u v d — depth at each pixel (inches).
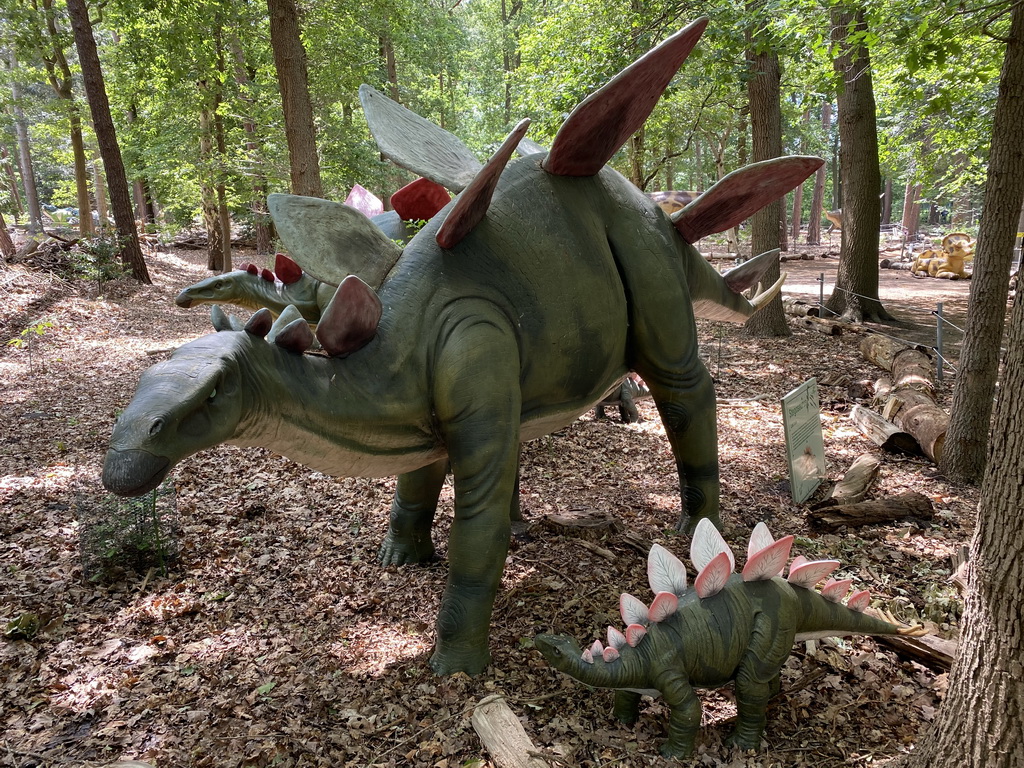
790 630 109.9
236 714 121.9
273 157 685.9
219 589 165.3
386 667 134.6
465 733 115.0
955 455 226.2
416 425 122.1
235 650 141.8
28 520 199.9
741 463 246.4
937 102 281.7
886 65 314.7
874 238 496.4
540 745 111.7
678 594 112.9
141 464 86.8
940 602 147.3
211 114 718.5
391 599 159.0
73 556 180.7
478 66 1261.1
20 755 113.0
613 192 152.3
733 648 107.4
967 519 195.2
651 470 243.9
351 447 115.2
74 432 279.3
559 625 146.7
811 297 618.2
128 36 631.8
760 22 348.5
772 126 433.4
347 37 611.5
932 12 219.8
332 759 110.7
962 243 818.8
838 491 207.9
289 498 217.8
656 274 152.9
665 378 162.7
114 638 146.1
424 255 125.6
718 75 393.4
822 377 363.6
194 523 199.2
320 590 164.6
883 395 305.4
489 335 121.8
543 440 272.8
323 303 173.9
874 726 116.9
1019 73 204.1
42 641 145.2
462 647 128.6
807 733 115.3
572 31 524.1
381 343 118.9
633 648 106.3
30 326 436.5
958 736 91.9
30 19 639.8
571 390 141.4
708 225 171.8
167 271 770.2
